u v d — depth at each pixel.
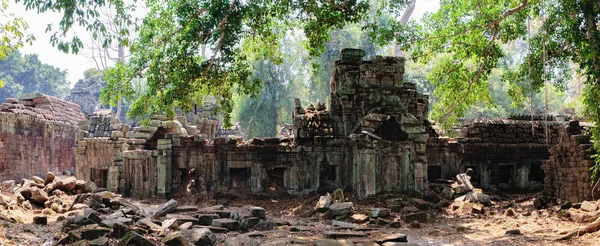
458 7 22.34
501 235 15.84
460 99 26.81
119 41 16.92
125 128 28.70
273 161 25.17
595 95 16.42
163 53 18.75
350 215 19.39
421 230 17.33
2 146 31.62
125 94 19.64
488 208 21.30
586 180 19.39
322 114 25.56
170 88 19.73
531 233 15.84
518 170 28.52
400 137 24.22
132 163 25.77
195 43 18.89
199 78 20.47
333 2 19.67
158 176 25.47
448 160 27.48
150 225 14.66
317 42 21.42
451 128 31.62
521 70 23.02
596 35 16.41
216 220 16.03
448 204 22.31
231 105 21.97
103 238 11.79
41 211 18.06
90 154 28.56
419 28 22.42
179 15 18.19
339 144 24.94
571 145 20.47
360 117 24.59
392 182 23.30
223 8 17.92
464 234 16.38
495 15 21.30
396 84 24.73
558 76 23.34
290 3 19.83
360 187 22.62
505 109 52.03
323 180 25.44
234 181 26.36
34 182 22.42
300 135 24.95
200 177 26.05
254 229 15.97
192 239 12.95
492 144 27.98
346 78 24.92
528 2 19.59
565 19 18.25
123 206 19.14
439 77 25.30
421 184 23.47
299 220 19.41
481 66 24.19
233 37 19.14
